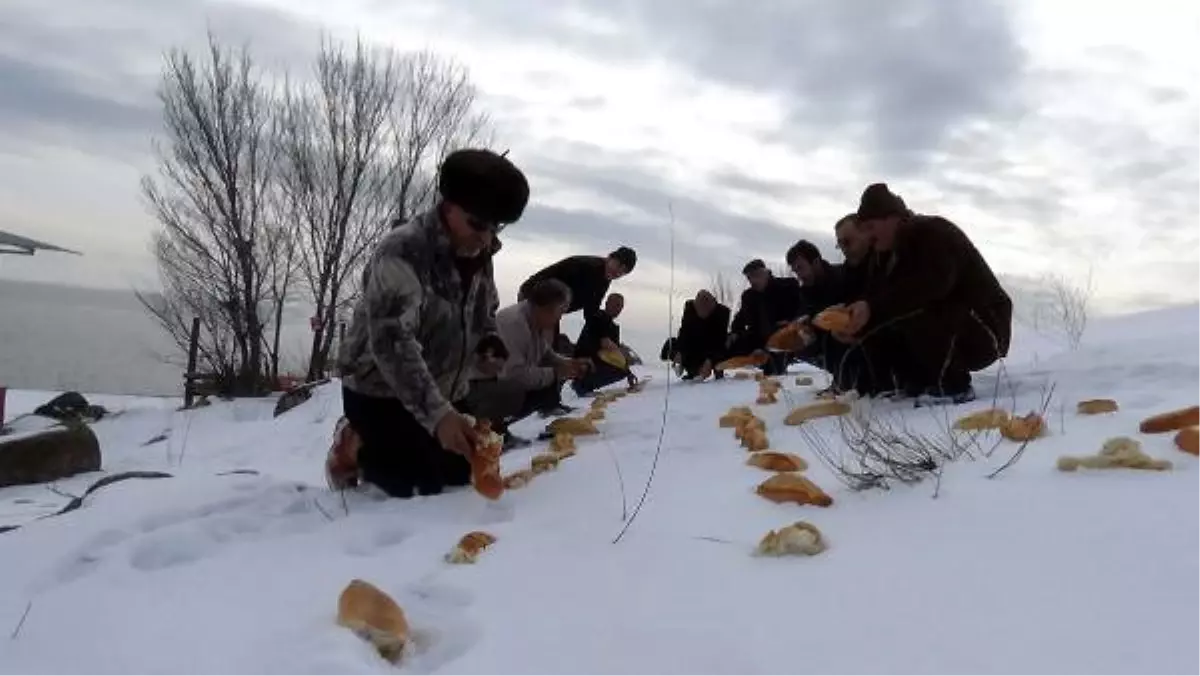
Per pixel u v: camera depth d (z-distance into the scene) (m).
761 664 2.14
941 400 5.49
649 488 3.82
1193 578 2.27
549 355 6.34
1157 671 1.89
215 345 22.86
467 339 4.22
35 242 19.64
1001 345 5.58
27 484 8.73
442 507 3.85
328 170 23.62
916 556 2.67
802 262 9.23
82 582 3.05
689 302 11.15
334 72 24.00
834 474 3.72
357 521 3.64
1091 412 4.53
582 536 3.22
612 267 9.75
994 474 3.39
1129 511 2.80
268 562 3.19
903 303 5.39
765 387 7.26
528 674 2.21
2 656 2.53
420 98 24.72
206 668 2.33
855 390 6.03
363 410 4.21
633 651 2.27
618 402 7.98
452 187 3.95
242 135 23.33
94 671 2.39
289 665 2.26
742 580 2.65
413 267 3.91
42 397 21.22
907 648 2.13
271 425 11.97
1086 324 11.11
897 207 5.57
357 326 4.20
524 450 5.71
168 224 23.23
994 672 1.97
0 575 3.18
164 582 3.02
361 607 2.47
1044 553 2.55
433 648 2.44
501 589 2.78
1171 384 5.34
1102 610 2.18
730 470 4.04
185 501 3.90
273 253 23.20
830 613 2.36
